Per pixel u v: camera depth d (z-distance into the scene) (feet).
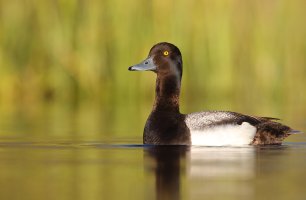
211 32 67.21
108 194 26.53
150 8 66.23
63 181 28.96
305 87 70.03
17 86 67.05
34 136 44.47
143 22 66.23
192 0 66.69
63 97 67.56
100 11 66.18
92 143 40.98
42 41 66.64
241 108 61.52
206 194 26.48
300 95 69.41
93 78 66.95
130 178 29.50
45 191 27.04
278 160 33.94
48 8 66.33
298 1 68.95
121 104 66.95
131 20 66.23
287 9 68.80
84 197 26.04
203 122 39.58
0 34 66.13
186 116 40.11
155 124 39.99
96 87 67.21
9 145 40.16
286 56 69.00
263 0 68.18
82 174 30.48
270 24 68.39
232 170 31.19
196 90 67.77
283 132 40.32
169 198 25.86
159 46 41.47
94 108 63.93
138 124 51.98
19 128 49.26
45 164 33.19
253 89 68.44
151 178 29.45
